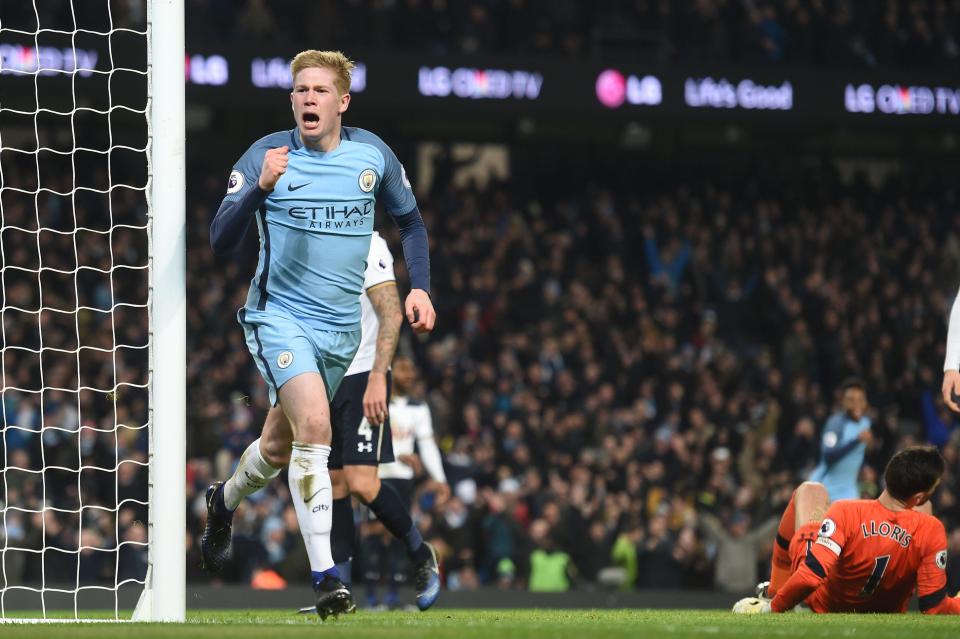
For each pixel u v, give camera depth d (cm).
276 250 451
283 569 1208
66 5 1705
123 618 555
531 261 1894
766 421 1570
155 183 488
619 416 1548
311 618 503
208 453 1391
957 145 2355
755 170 2216
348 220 454
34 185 1852
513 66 1862
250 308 455
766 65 1934
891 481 512
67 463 1322
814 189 2191
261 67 1764
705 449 1537
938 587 513
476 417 1502
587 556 1310
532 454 1488
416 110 1859
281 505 1259
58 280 1652
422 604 596
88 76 1712
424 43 1897
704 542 1333
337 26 1841
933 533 513
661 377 1698
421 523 1280
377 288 585
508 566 1295
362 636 333
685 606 1099
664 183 2208
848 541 511
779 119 1934
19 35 1670
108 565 1223
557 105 1875
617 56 1905
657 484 1432
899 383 1784
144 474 1316
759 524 1353
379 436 599
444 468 1366
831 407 1778
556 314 1795
